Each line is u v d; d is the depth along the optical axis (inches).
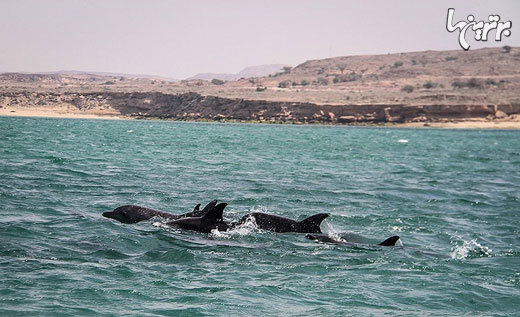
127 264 944.3
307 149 4340.6
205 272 919.7
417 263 1016.2
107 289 813.2
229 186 1925.4
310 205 1616.6
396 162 3356.3
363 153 4111.7
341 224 1363.2
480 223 1439.5
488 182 2391.7
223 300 789.9
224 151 3737.7
